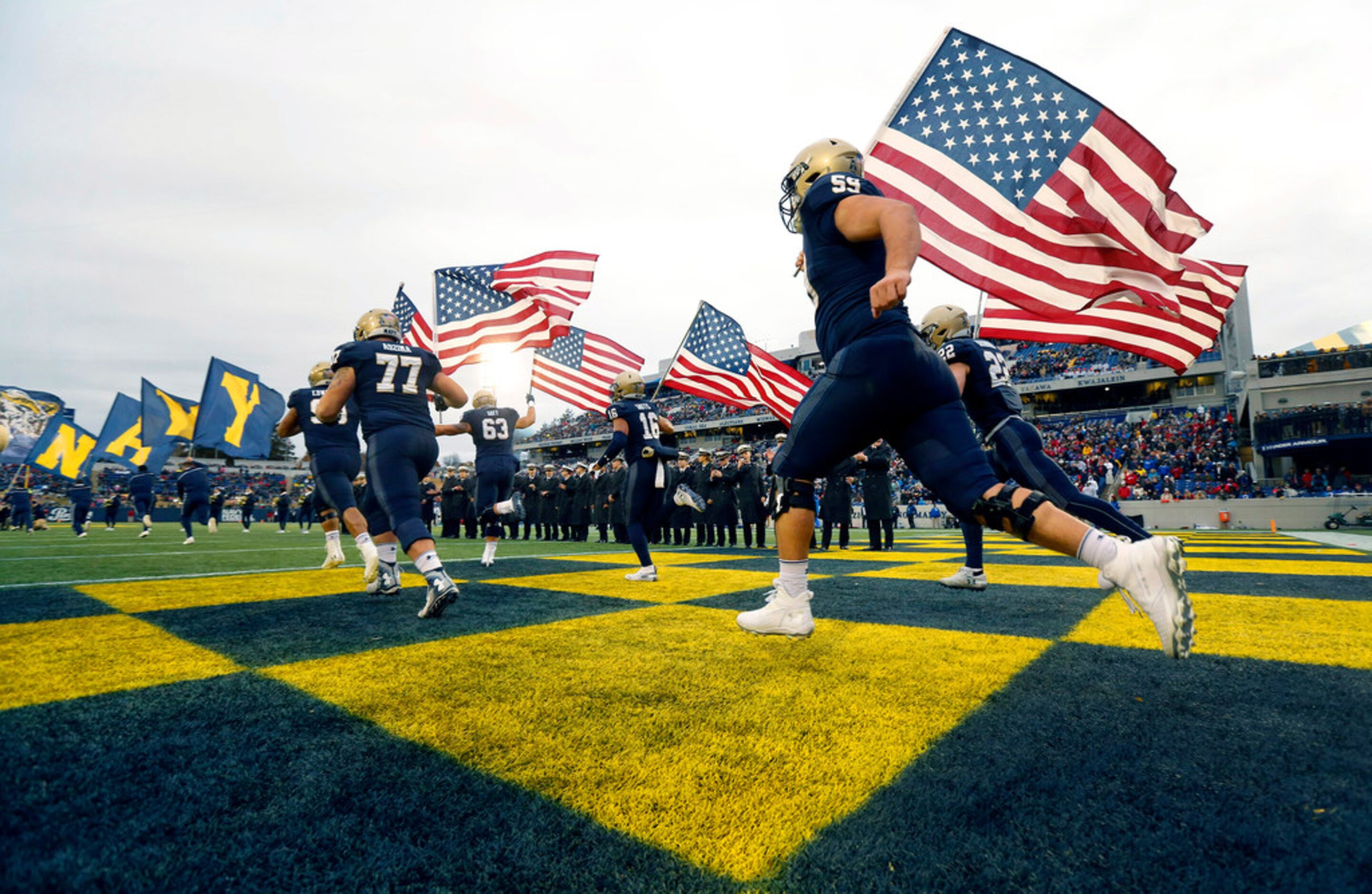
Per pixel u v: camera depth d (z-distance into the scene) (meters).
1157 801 1.23
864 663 2.29
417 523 3.41
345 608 3.58
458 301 9.52
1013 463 3.74
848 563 6.95
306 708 1.80
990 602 3.77
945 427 2.06
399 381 3.76
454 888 0.98
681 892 0.98
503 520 15.70
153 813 1.19
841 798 1.26
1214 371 32.56
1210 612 3.29
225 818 1.18
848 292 2.10
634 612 3.45
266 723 1.67
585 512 13.37
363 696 1.91
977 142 4.64
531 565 6.73
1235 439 28.69
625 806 1.24
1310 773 1.34
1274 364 26.28
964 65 4.76
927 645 2.57
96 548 9.70
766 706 1.82
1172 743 1.51
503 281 9.64
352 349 3.69
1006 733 1.58
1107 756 1.44
